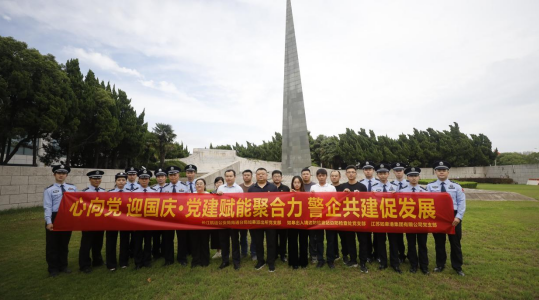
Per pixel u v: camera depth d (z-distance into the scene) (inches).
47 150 826.8
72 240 303.7
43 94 601.0
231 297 165.9
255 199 218.1
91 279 195.0
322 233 215.8
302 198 215.2
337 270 206.7
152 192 223.1
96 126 797.2
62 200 213.0
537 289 170.2
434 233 202.4
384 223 203.5
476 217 396.2
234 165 1012.5
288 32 846.5
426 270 197.6
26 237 307.0
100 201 216.4
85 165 964.6
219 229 220.2
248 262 229.8
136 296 167.5
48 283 188.5
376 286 178.4
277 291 171.6
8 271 210.4
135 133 981.8
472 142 1781.5
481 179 1601.9
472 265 210.7
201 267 216.7
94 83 895.1
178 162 1374.3
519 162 2066.9
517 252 240.8
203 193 224.8
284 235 233.3
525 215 412.8
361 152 1721.2
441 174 212.8
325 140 1968.5
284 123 844.6
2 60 536.4
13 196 501.7
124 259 221.5
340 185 235.8
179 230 227.0
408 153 1720.0
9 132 561.6
